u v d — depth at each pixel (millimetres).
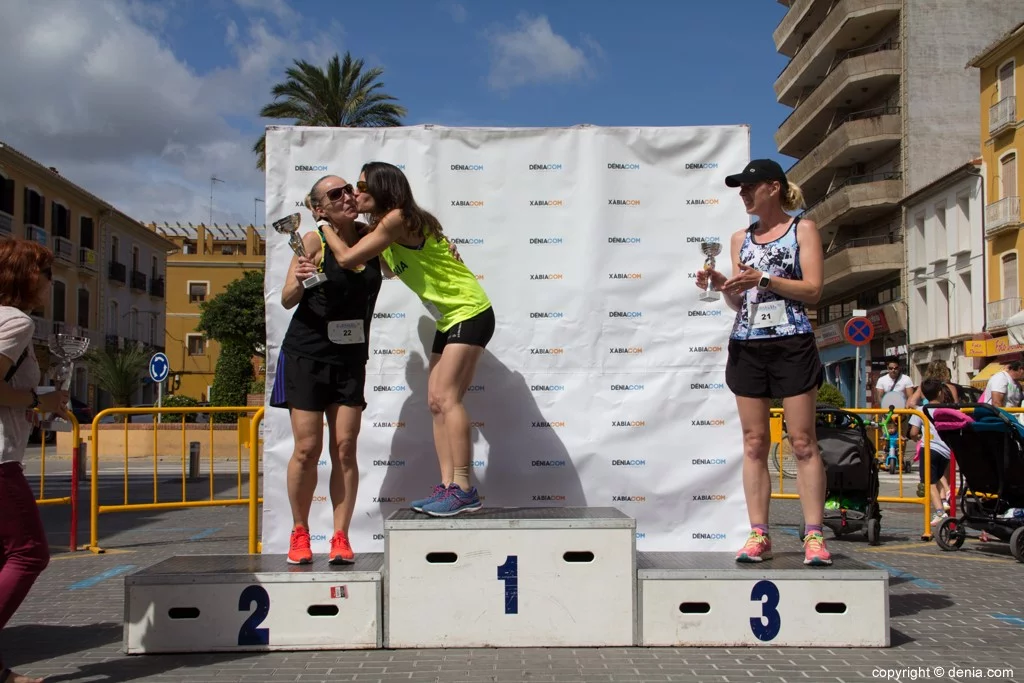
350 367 4805
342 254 4656
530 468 5773
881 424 16031
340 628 4426
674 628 4426
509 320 5832
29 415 4031
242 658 4316
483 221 5867
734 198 5895
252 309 55125
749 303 4844
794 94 48188
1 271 3957
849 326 17016
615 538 4426
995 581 6453
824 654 4305
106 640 4805
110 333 50719
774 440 10422
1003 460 7746
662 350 5852
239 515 11531
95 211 48719
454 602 4410
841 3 38250
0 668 3916
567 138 5902
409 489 5746
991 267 31031
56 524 10641
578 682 3834
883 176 38469
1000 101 30375
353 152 5875
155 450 8938
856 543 8609
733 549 5777
